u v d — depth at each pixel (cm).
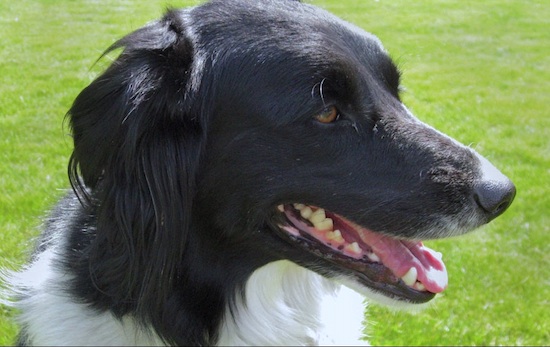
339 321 84
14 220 114
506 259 118
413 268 77
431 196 75
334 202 75
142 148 73
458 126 181
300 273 80
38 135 151
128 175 73
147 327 76
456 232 76
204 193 75
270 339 80
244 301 78
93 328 77
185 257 76
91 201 75
